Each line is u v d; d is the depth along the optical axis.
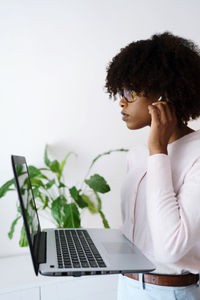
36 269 0.64
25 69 1.95
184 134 0.80
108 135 2.14
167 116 0.74
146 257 0.76
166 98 0.74
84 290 1.60
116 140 2.16
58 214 1.73
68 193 2.04
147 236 0.81
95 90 2.10
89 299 1.61
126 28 2.16
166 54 0.74
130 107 0.78
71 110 2.05
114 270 0.66
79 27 2.05
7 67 1.91
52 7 1.99
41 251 0.78
